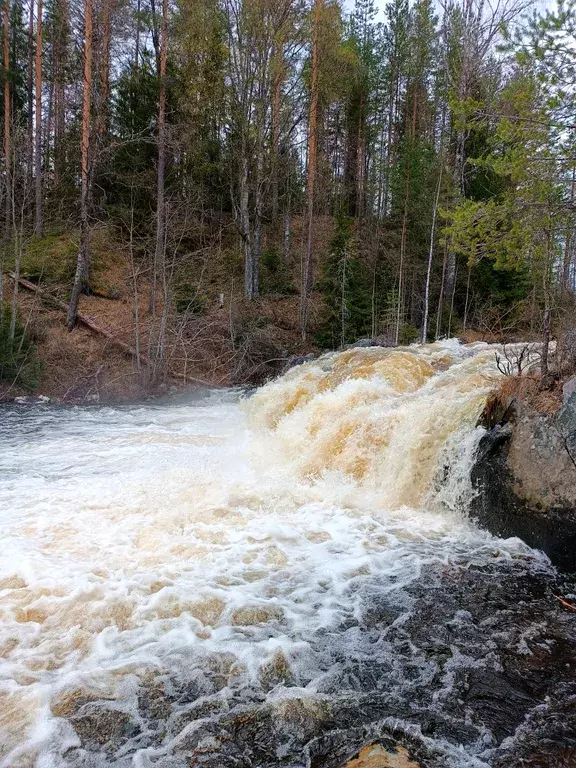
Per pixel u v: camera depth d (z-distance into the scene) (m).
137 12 19.83
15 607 3.81
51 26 22.94
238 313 19.56
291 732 2.73
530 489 4.96
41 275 18.89
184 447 8.93
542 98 6.10
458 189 20.44
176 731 2.72
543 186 6.25
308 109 22.61
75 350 16.75
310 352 19.27
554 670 3.22
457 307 23.83
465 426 6.01
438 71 26.94
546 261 6.27
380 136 33.81
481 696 3.00
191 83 22.16
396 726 2.77
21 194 22.34
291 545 4.98
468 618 3.79
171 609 3.84
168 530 5.27
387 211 29.12
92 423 11.49
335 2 20.50
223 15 22.56
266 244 26.45
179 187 23.03
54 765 2.50
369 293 21.47
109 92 23.31
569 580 4.34
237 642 3.47
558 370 5.55
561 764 2.53
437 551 4.87
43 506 5.89
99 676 3.11
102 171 22.06
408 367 9.85
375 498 6.27
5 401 14.33
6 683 3.02
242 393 15.88
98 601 3.91
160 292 19.94
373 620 3.75
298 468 7.30
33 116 25.61
